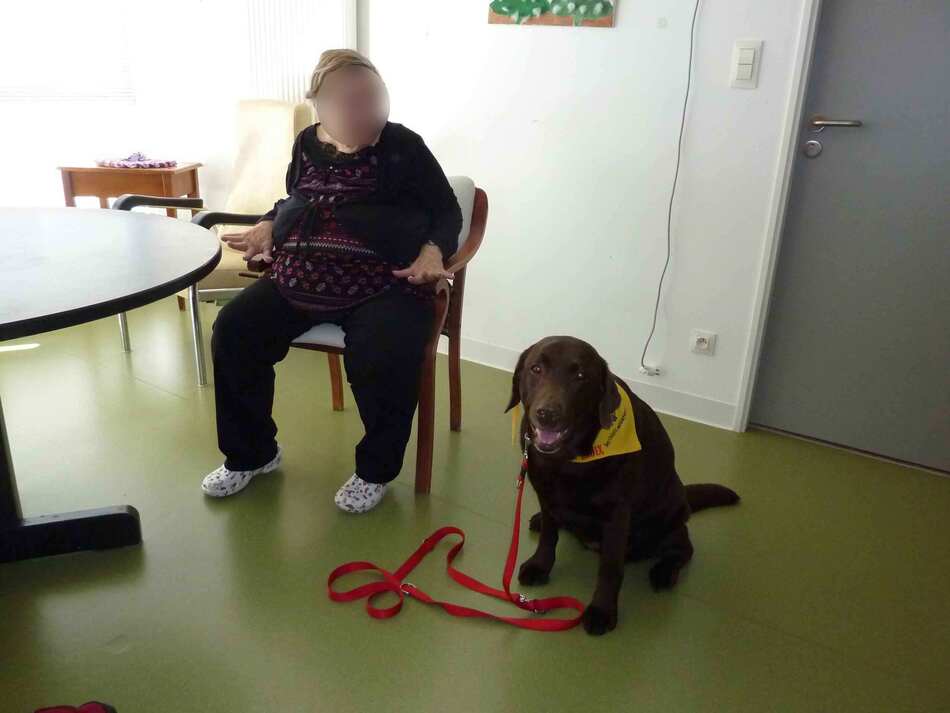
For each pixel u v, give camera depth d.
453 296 2.27
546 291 2.85
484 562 1.74
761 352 2.49
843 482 2.23
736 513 2.02
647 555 1.73
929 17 2.04
